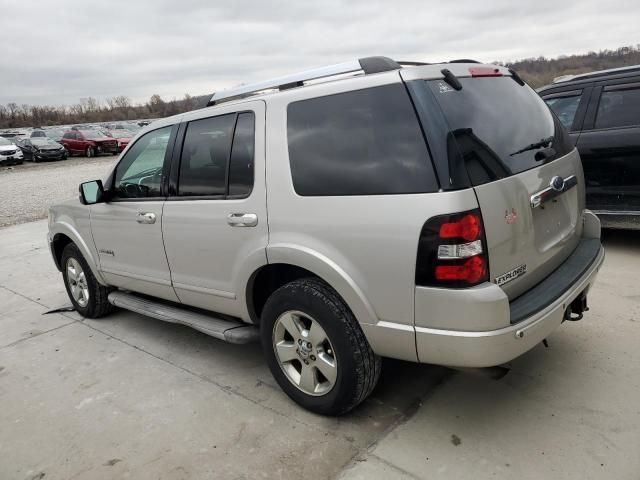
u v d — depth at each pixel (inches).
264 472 97.4
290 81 114.3
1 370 152.3
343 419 111.6
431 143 88.0
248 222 113.3
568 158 118.0
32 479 101.8
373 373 103.5
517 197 95.0
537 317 92.3
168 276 142.0
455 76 99.0
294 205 105.4
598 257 117.1
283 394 124.3
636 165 190.9
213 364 144.1
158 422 117.3
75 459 106.8
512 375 122.5
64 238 192.2
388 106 94.0
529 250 99.0
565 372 121.6
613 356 126.6
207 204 123.6
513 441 99.8
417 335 91.7
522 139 104.4
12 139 1298.0
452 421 107.6
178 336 166.1
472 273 86.1
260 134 113.0
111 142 1146.0
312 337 108.0
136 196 148.7
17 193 602.9
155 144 142.2
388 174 92.2
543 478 89.7
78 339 170.7
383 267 92.7
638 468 90.0
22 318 196.5
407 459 97.3
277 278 121.6
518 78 120.4
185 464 101.8
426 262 87.7
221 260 123.6
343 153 99.0
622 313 148.9
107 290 182.9
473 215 85.7
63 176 765.9
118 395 131.3
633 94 194.7
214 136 124.3
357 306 97.4
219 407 121.1
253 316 123.9
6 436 117.5
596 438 98.5
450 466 94.5
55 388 138.2
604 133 196.9
